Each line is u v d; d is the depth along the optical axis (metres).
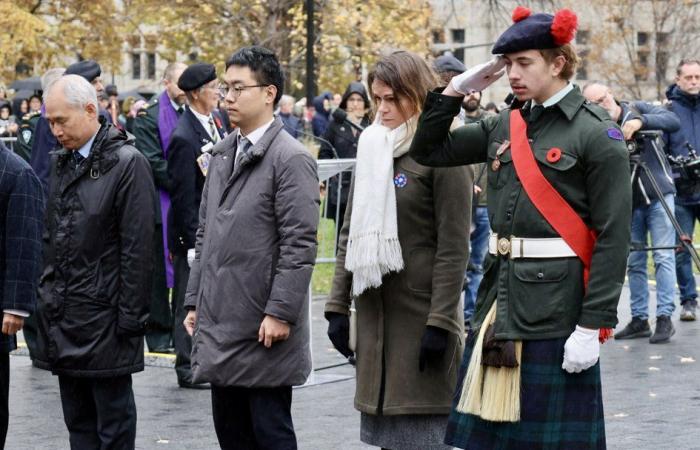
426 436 8.21
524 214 6.96
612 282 6.81
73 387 9.20
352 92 19.77
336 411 11.70
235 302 8.16
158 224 14.43
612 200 6.80
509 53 6.97
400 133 8.16
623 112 14.95
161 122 14.07
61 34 51.09
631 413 11.43
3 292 8.98
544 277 6.91
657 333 15.27
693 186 16.02
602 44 67.69
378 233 8.08
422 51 45.03
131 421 9.14
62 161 9.05
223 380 8.16
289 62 44.50
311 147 20.92
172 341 15.16
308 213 8.12
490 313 7.13
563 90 6.97
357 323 8.41
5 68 49.41
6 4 48.69
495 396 7.01
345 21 43.31
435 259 8.08
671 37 68.06
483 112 15.59
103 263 8.90
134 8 50.72
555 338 6.91
